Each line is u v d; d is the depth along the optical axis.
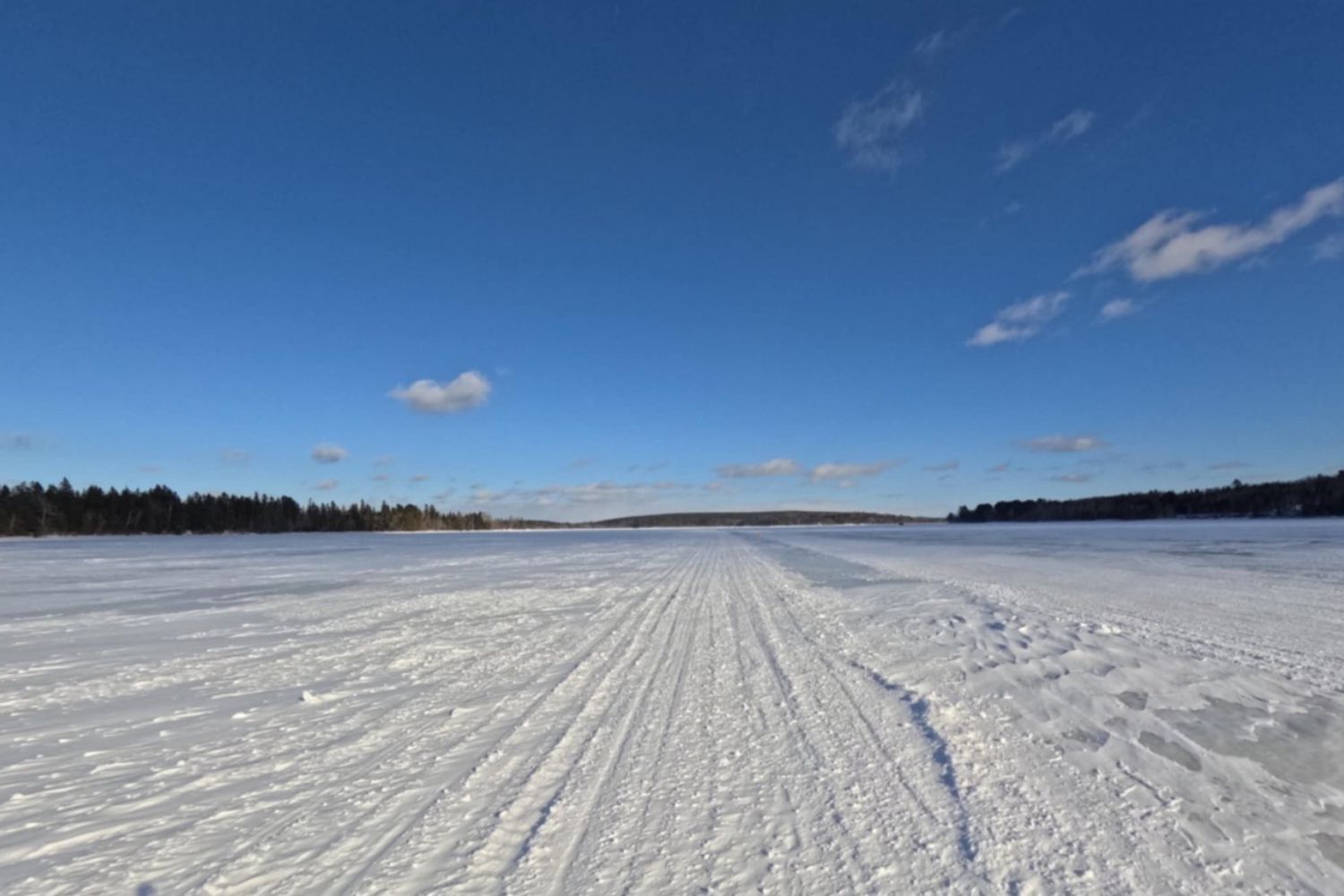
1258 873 2.96
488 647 8.09
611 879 2.87
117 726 5.11
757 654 7.50
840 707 5.43
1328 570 16.50
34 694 6.05
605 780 3.94
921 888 2.81
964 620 9.41
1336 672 6.44
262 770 4.16
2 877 2.93
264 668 7.07
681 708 5.43
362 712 5.38
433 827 3.36
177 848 3.17
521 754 4.38
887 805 3.61
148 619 10.69
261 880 2.88
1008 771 4.10
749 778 3.98
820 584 15.01
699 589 14.32
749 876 2.90
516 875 2.90
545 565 22.17
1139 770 4.13
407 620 10.30
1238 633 8.38
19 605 12.77
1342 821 3.48
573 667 6.96
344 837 3.26
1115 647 7.50
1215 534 38.28
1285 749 4.50
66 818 3.51
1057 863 3.02
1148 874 2.94
